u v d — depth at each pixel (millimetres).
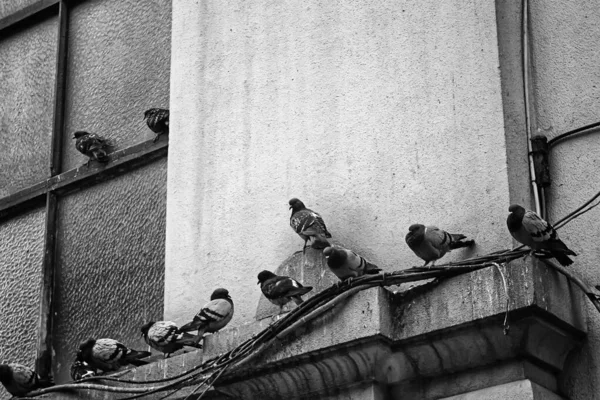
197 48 11922
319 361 9406
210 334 9984
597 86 10164
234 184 11172
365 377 9328
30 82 14117
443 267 9250
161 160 12508
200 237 11141
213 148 11438
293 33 11422
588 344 9352
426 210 10039
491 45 10242
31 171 13555
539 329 9047
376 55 10820
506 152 9875
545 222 9172
